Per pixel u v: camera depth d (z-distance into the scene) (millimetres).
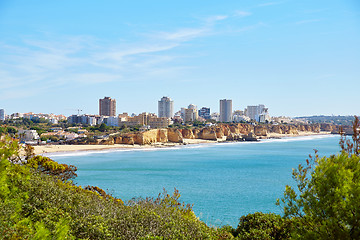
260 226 19297
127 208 17328
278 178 79188
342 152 11648
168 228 14336
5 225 10695
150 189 63500
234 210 46719
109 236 13289
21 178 17391
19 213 13273
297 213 11969
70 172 33781
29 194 16422
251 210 46688
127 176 82625
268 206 49094
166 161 121562
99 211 16219
